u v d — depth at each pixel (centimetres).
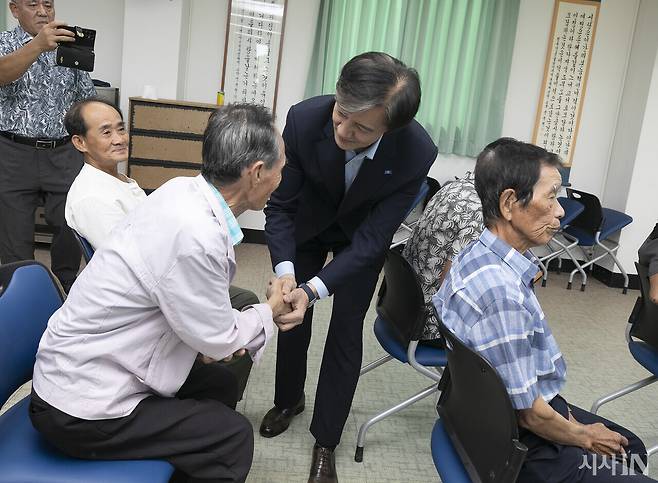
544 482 124
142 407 122
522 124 509
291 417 219
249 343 130
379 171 166
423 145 171
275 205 187
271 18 470
